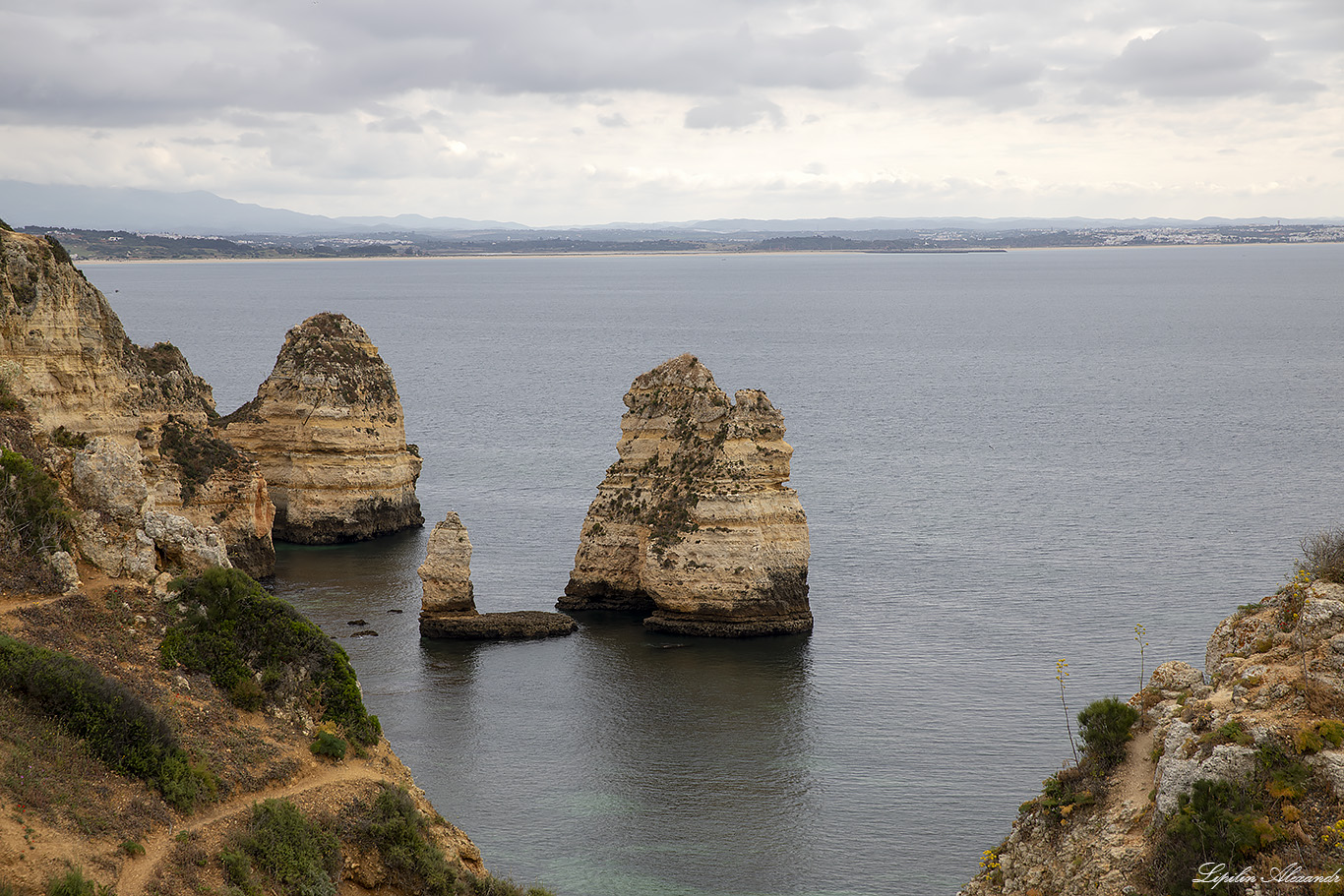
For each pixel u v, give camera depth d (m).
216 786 38.69
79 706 37.50
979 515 115.06
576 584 90.25
